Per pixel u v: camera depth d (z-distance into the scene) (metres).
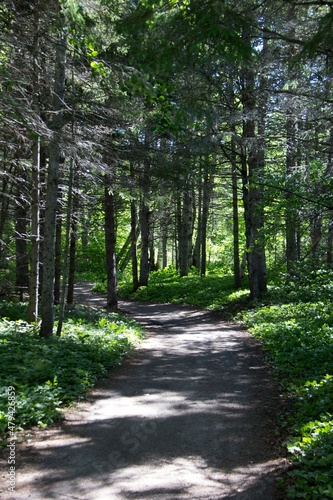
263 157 16.23
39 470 4.63
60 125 9.73
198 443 5.41
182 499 4.10
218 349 11.48
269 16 7.26
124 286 31.03
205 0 5.28
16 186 13.04
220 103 13.17
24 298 17.91
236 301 19.64
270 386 7.83
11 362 7.85
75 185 13.60
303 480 4.19
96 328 13.02
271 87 11.77
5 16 8.44
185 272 30.64
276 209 9.76
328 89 9.60
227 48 5.45
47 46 9.74
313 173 9.49
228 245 39.31
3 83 7.17
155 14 5.75
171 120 10.84
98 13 8.12
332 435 4.82
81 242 29.84
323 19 5.44
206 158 15.82
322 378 7.34
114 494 4.17
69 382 7.46
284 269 12.14
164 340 13.27
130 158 13.15
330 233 9.65
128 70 8.52
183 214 30.23
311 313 12.86
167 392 7.59
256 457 5.02
